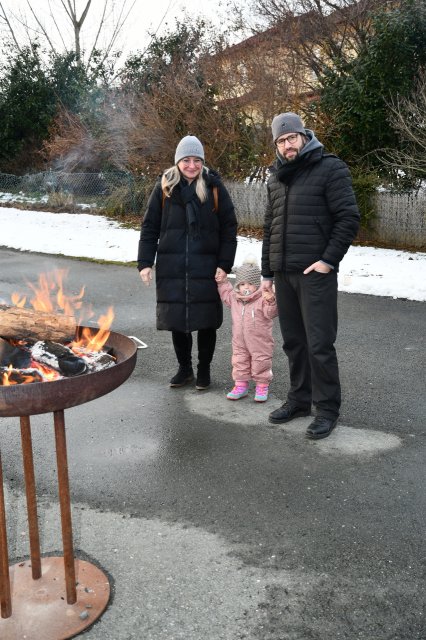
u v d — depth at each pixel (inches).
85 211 701.3
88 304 305.3
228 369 208.2
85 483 133.4
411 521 117.6
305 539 111.9
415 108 446.0
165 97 610.2
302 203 145.0
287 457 144.5
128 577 101.1
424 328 255.3
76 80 842.2
